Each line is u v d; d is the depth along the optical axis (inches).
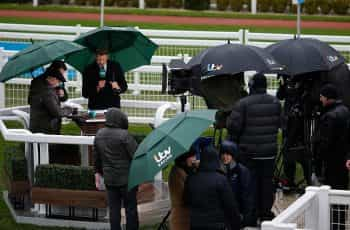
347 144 872.3
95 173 809.5
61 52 952.3
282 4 2933.1
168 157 681.0
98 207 868.0
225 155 740.0
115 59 1107.9
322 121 868.0
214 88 920.3
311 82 952.9
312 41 961.5
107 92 1032.2
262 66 890.1
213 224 671.1
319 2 2888.8
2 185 1041.5
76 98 1344.7
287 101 957.2
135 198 790.5
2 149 1196.5
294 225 601.9
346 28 2470.5
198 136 690.8
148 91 1371.8
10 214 936.9
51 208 905.5
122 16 2701.8
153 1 3038.9
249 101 831.1
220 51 902.4
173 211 716.7
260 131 832.9
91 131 964.0
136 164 692.1
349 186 958.4
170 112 1291.8
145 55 1115.3
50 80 954.7
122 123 787.4
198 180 671.1
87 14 2738.7
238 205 745.6
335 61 942.4
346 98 968.9
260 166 844.0
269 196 853.8
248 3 2982.3
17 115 1098.7
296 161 943.0
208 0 3002.0
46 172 880.9
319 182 933.8
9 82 1371.8
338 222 727.7
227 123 842.2
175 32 1418.6
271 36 1374.3
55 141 885.2
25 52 958.4
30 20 2564.0
